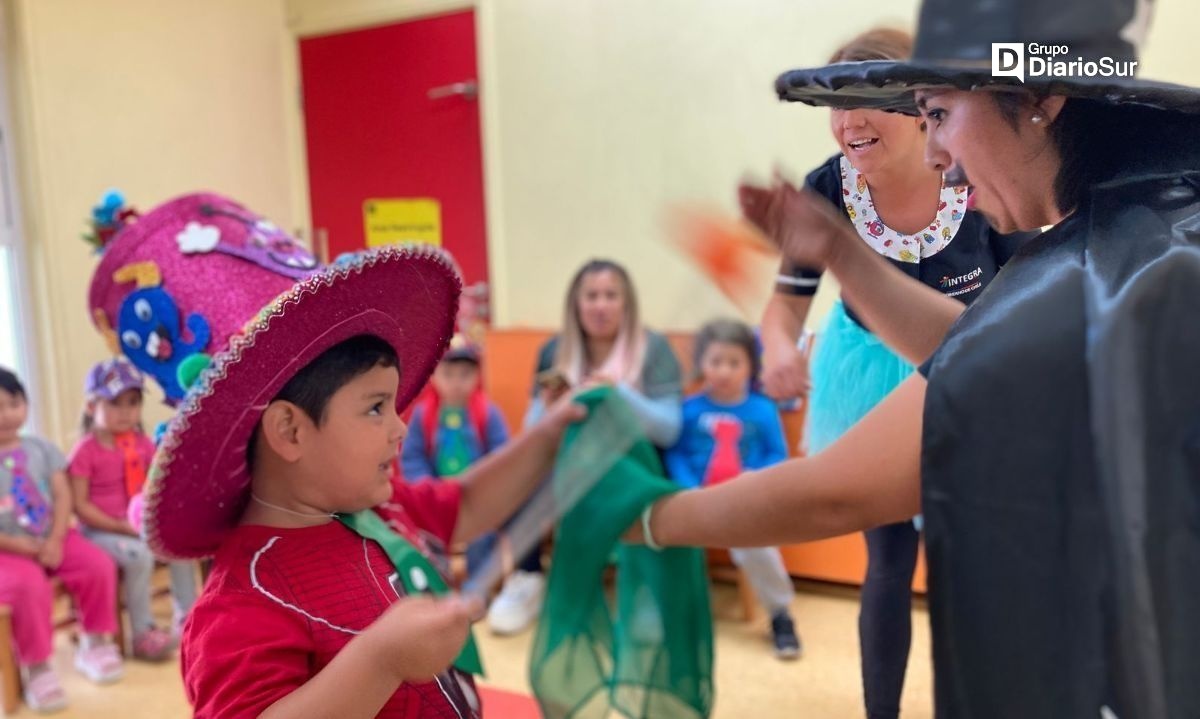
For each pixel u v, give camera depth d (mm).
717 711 826
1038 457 408
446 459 1246
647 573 879
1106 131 450
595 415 773
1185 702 383
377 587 776
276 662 679
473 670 843
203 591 758
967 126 457
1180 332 405
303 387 731
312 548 765
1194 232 427
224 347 801
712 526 678
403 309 802
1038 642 401
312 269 902
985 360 427
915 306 529
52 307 2463
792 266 560
